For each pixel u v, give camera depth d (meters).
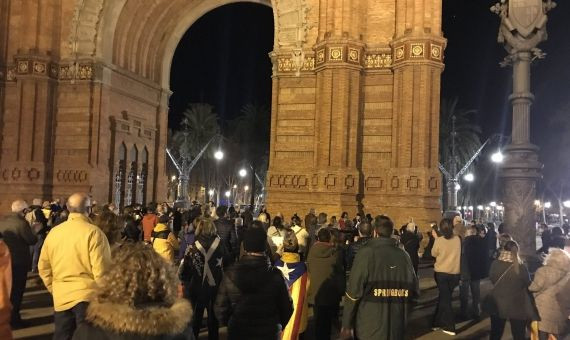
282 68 33.16
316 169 31.39
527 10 14.66
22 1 37.91
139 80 43.25
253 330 6.74
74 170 37.50
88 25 38.03
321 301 10.69
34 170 37.03
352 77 31.22
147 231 19.58
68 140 38.00
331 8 31.66
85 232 8.55
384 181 30.98
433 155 30.17
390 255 8.00
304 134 32.59
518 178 14.43
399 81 30.86
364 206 31.08
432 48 30.22
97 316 3.75
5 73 38.28
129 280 3.82
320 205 30.59
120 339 3.67
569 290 9.85
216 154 73.38
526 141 14.58
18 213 13.41
